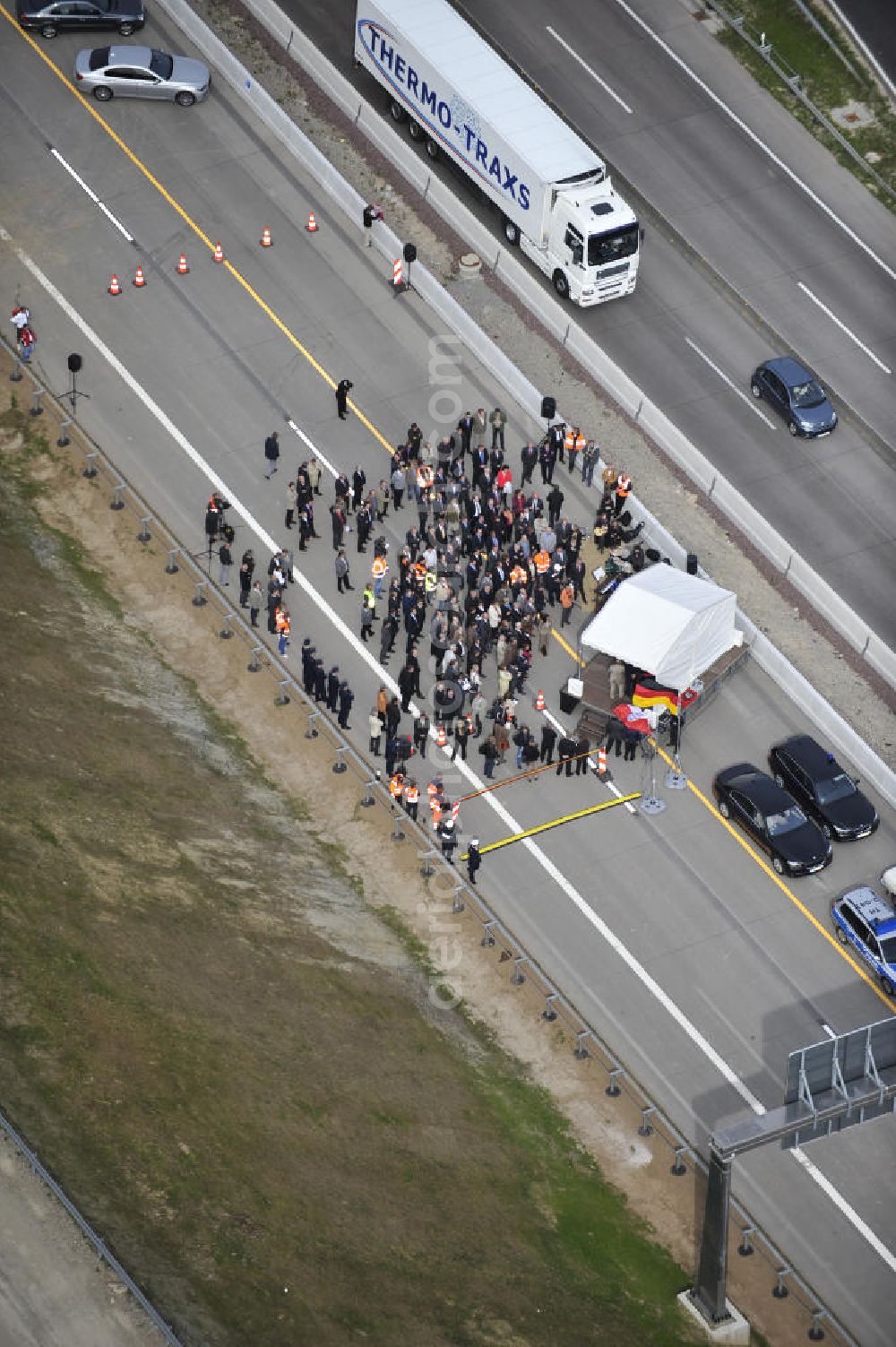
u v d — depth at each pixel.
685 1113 122.12
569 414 157.25
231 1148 110.62
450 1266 110.44
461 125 166.12
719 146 176.50
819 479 154.25
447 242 168.00
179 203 167.50
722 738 139.25
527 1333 108.38
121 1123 109.06
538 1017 125.50
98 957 116.81
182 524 147.75
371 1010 122.94
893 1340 114.00
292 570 145.50
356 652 141.88
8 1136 106.00
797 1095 105.69
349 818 134.12
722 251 168.88
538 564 142.12
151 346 158.00
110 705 135.25
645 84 180.62
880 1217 118.56
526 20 184.88
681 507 152.00
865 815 133.50
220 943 122.12
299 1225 108.62
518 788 136.00
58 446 151.50
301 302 162.12
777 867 132.50
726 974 127.88
